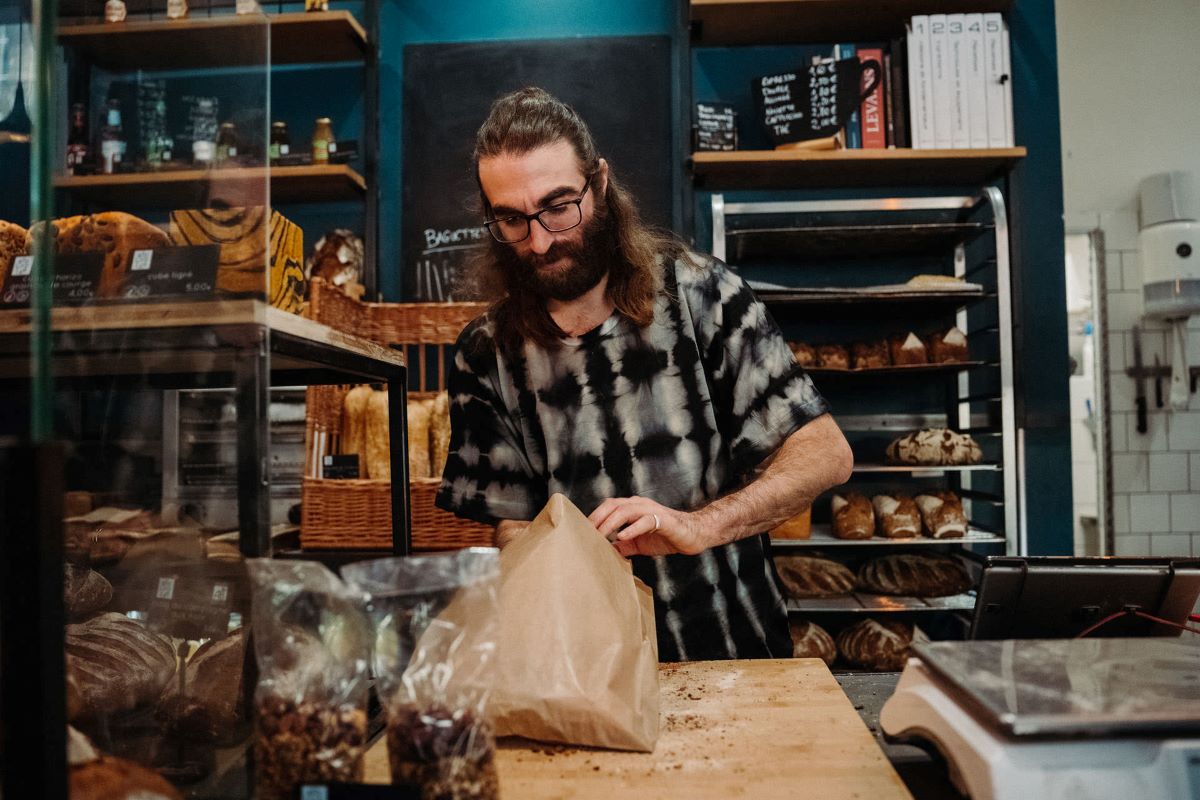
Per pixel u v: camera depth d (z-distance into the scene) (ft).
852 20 8.87
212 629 2.54
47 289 1.72
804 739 2.74
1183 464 10.92
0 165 3.31
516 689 2.62
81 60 2.51
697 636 4.67
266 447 2.39
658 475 4.64
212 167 2.46
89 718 2.38
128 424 2.44
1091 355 11.58
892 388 9.22
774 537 8.15
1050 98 9.24
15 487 1.63
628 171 9.26
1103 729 1.90
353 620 2.02
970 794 2.06
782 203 8.27
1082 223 10.94
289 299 3.32
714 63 9.41
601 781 2.46
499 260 4.62
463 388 4.90
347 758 1.94
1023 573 3.07
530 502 4.87
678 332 4.62
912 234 8.32
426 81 9.37
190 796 2.28
